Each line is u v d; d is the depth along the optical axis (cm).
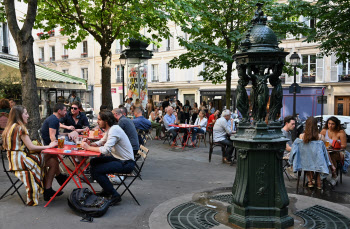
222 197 541
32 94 798
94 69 4159
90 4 1427
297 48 2747
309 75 2727
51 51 4481
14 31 791
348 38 1080
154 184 634
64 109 630
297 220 434
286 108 2805
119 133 502
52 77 1473
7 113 841
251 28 424
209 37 1579
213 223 423
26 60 786
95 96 4181
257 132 402
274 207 409
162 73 3666
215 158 941
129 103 1520
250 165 411
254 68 444
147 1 1155
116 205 504
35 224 419
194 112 1839
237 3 1441
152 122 1368
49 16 1333
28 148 480
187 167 806
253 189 411
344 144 655
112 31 1366
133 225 423
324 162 586
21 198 502
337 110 2645
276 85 428
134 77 1518
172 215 453
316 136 590
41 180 504
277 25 1435
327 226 411
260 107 406
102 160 509
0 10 1155
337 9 1073
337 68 2597
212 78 1852
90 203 457
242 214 411
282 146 408
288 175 735
